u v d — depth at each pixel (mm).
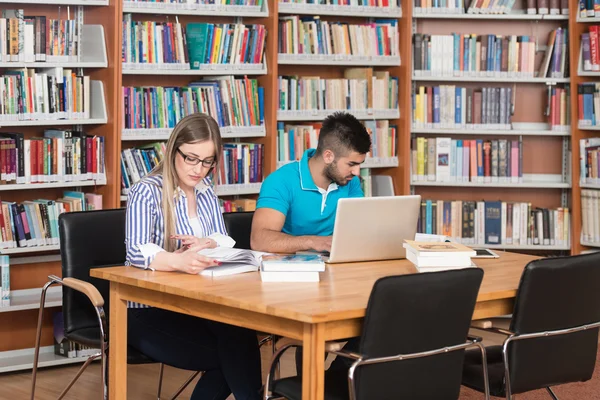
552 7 6301
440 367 2863
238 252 3283
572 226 6355
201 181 3682
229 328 3277
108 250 3820
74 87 5070
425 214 6395
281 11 5836
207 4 5484
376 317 2631
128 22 5199
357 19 6473
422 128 6320
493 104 6352
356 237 3504
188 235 3387
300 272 3072
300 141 5949
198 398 3402
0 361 5066
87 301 3762
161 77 5699
